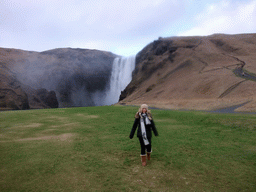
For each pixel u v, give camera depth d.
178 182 3.35
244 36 133.00
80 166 4.08
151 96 94.75
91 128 8.80
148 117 4.30
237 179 3.46
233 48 114.75
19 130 8.27
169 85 97.38
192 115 12.70
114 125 9.62
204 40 133.62
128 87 150.12
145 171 3.84
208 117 11.33
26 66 160.00
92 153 5.03
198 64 106.62
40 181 3.35
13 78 122.75
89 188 3.09
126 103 101.62
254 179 3.45
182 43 139.38
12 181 3.33
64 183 3.27
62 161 4.38
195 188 3.12
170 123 10.26
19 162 4.29
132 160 4.52
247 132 7.55
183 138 6.77
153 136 7.12
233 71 77.50
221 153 5.01
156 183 3.30
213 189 3.08
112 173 3.73
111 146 5.71
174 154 4.96
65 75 176.38
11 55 160.00
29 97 130.12
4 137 6.92
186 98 69.62
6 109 103.62
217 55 108.38
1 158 4.55
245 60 89.69
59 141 6.31
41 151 5.15
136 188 3.11
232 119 10.04
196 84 77.75
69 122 10.66
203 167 4.05
